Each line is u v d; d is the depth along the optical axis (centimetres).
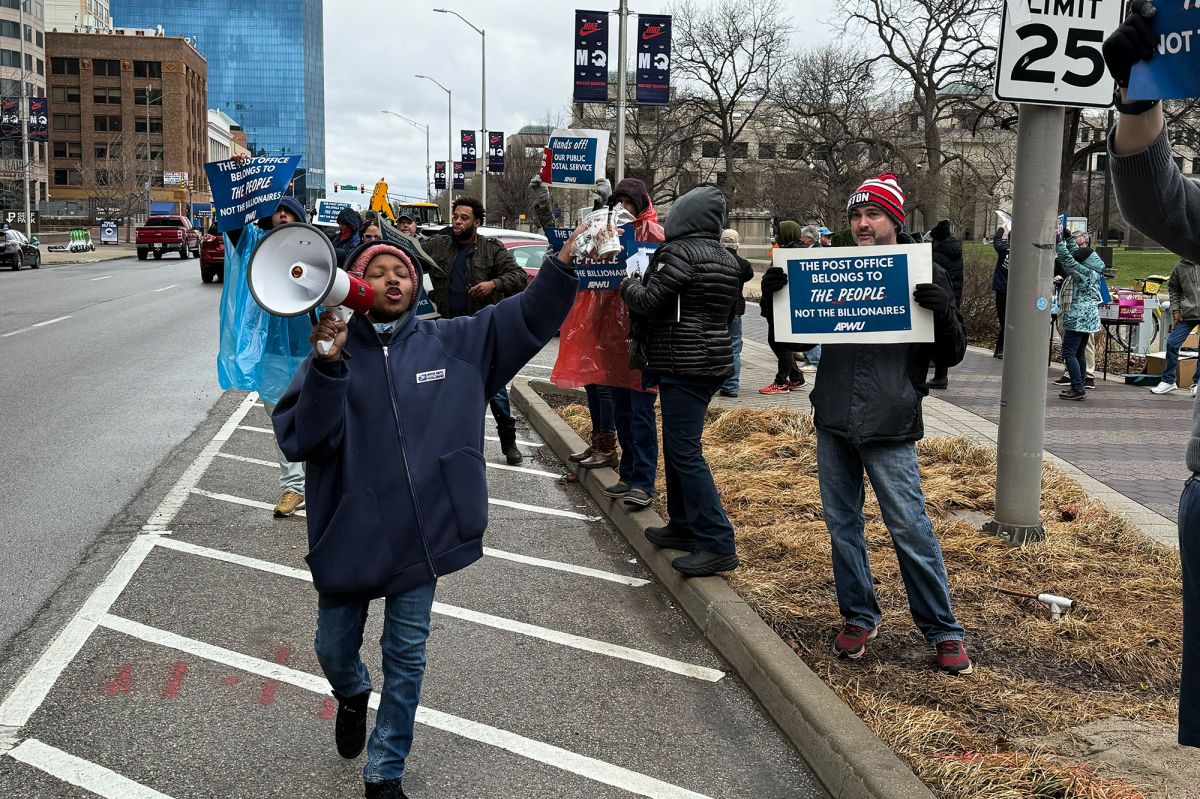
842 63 4466
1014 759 321
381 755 312
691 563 497
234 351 623
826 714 351
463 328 321
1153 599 479
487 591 524
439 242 803
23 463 784
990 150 4181
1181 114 2658
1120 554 545
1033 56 506
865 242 405
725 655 439
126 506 668
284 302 264
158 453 828
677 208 500
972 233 4788
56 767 340
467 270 794
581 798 329
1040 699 378
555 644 456
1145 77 199
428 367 311
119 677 410
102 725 370
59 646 439
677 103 5303
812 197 5034
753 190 5422
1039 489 561
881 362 404
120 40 10844
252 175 631
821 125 4488
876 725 349
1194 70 194
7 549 574
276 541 596
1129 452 823
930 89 3819
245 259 629
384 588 304
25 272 3644
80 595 503
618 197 665
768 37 5228
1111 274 2148
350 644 320
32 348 1479
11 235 3694
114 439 879
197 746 356
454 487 309
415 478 304
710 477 496
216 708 385
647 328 500
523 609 499
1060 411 1035
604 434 735
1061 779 308
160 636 453
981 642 433
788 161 5441
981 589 490
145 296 2494
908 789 301
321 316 279
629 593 526
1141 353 1383
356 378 303
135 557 562
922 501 411
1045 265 540
